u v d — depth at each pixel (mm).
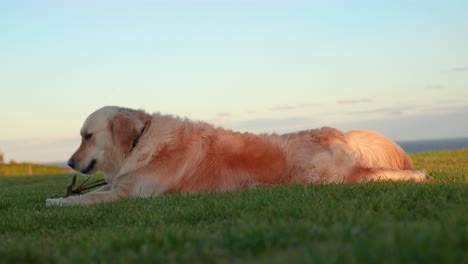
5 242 1407
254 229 1237
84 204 1944
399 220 1353
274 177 2027
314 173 2025
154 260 1099
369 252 929
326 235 1156
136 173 2027
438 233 1021
